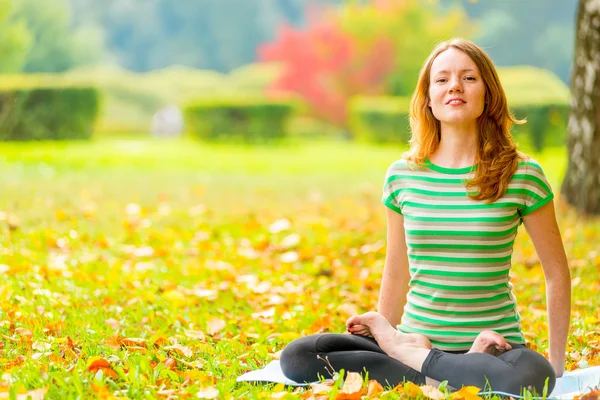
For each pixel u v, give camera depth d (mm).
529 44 57219
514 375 3982
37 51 56125
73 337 5430
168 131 40156
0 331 5449
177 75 51906
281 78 38688
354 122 32062
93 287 6984
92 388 4109
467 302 4320
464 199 4359
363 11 37594
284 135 29016
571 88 11320
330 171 19250
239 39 64062
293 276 7750
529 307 6750
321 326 5867
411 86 37438
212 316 6199
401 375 4238
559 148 25672
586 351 5219
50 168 16953
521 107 25375
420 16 37375
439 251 4363
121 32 65500
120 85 46844
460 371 4102
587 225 10414
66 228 9664
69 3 64875
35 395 3955
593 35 10898
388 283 4754
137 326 5941
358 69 37844
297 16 65062
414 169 4555
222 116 28625
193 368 4762
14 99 24047
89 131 25438
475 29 38312
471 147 4488
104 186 14000
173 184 14945
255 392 4145
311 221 10680
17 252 7938
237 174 17688
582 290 7176
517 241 9539
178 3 64625
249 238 9781
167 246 9000
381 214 11828
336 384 4078
